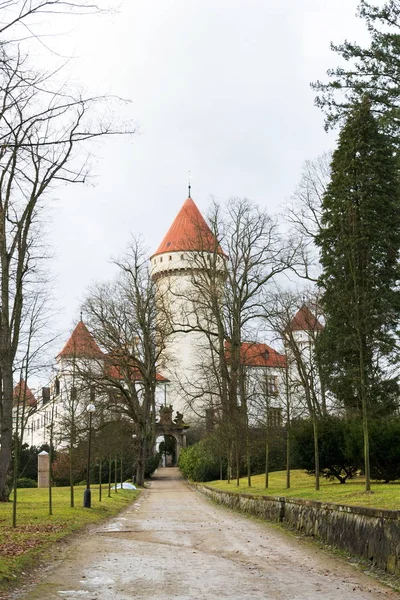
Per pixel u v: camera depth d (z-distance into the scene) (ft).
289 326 113.29
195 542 52.49
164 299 197.57
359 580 35.35
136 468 184.24
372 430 95.45
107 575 36.78
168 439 335.47
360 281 90.27
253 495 82.89
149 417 188.14
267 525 67.10
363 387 73.92
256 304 163.63
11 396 91.71
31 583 34.37
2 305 88.58
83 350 167.84
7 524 61.41
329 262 112.68
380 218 113.50
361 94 95.71
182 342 273.75
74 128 66.23
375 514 40.24
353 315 79.61
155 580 35.27
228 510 94.68
